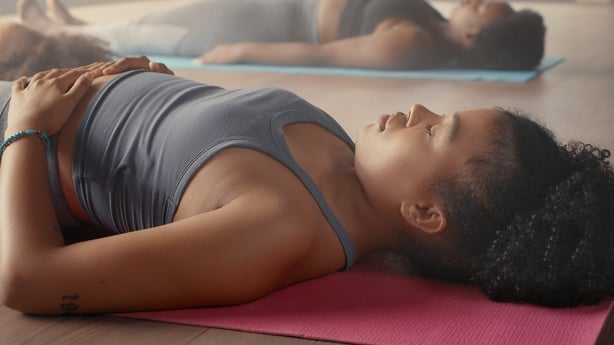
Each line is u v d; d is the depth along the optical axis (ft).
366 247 5.66
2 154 5.51
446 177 5.19
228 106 5.50
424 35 13.19
